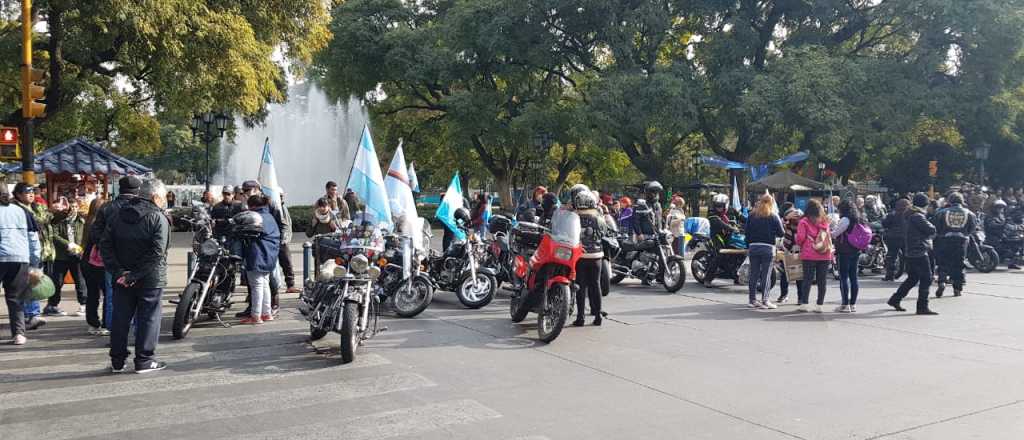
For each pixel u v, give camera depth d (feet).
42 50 61.46
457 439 15.66
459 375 21.16
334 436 15.76
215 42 56.85
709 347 25.43
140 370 21.09
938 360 23.58
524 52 102.89
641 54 100.94
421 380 20.53
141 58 59.47
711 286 43.34
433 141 137.80
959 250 38.78
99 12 50.67
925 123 120.67
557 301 25.64
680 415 17.53
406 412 17.56
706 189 129.70
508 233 36.94
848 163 124.06
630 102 90.84
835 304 36.52
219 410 17.58
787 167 117.80
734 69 90.63
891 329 29.25
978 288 43.21
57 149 54.39
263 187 35.88
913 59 93.81
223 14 57.72
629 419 17.19
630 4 94.68
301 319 30.01
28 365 21.90
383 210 29.89
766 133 89.86
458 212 36.40
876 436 16.05
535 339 26.55
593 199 29.37
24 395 18.74
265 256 28.50
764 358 23.73
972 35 87.71
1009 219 58.29
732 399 18.94
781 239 40.91
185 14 54.85
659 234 41.57
